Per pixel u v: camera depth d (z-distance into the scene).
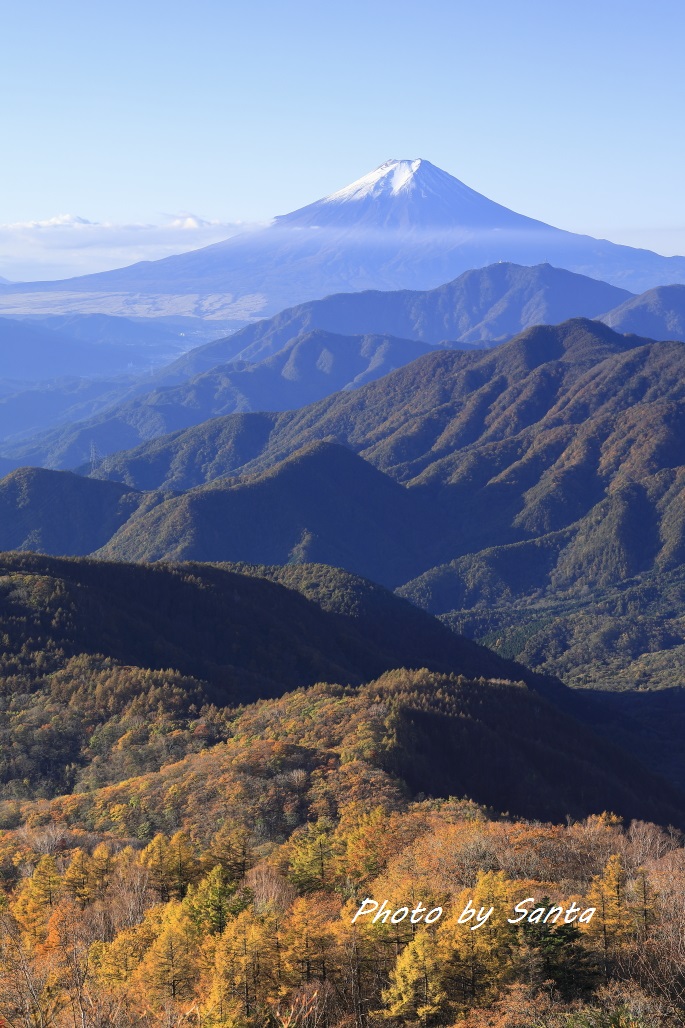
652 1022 57.41
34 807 110.75
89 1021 51.78
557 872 75.75
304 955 61.56
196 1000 59.75
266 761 108.44
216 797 101.62
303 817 96.94
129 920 73.50
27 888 78.75
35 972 57.59
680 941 64.19
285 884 75.94
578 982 61.38
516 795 124.00
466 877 73.25
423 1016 58.69
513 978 60.84
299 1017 57.97
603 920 65.38
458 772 123.62
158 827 98.81
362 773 105.31
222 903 71.12
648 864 78.25
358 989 61.44
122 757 125.06
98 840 94.50
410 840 83.06
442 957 60.62
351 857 79.00
